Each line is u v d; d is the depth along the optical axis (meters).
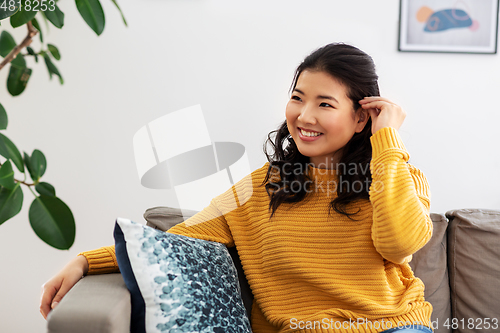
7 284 2.05
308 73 1.01
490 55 1.97
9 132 2.03
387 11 1.97
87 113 2.03
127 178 2.04
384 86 1.99
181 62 2.02
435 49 1.97
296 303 1.03
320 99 0.99
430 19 1.96
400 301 0.97
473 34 1.96
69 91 2.02
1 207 0.85
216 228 1.13
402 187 0.94
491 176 2.02
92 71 2.02
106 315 0.74
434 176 2.02
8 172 0.85
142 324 0.84
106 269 0.97
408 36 1.97
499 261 1.16
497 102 1.99
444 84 1.99
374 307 0.94
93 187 2.05
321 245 1.02
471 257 1.18
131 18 2.00
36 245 2.05
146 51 2.01
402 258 0.94
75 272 0.93
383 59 1.99
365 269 0.98
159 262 0.86
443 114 2.00
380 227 0.92
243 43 2.00
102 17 1.03
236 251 1.18
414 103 2.00
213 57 2.01
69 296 0.81
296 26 1.99
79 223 2.06
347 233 1.01
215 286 0.92
